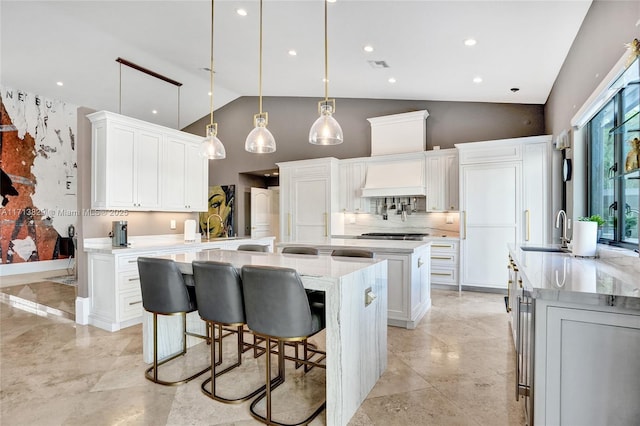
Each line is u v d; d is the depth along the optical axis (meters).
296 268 2.21
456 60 4.12
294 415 2.04
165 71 5.91
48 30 4.64
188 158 4.88
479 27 3.32
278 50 4.60
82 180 3.85
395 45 3.96
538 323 1.51
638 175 1.97
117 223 3.83
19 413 2.06
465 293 5.04
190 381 2.46
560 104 4.16
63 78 6.17
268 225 8.66
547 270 1.92
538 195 4.69
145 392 2.31
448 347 3.01
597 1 2.75
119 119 3.94
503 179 4.89
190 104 7.61
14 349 3.04
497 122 5.59
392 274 3.56
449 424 1.94
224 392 2.30
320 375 2.56
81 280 3.81
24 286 5.71
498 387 2.33
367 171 6.25
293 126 7.28
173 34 4.55
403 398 2.21
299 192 6.66
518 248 3.32
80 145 3.87
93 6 4.04
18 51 5.20
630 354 1.38
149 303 2.48
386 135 6.20
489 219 4.98
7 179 6.57
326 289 1.97
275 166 7.44
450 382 2.41
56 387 2.37
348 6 3.25
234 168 7.92
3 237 6.57
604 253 2.34
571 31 3.30
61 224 7.36
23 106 6.73
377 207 6.43
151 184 4.32
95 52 5.24
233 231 7.91
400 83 5.31
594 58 2.84
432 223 5.98
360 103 6.65
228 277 2.11
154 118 8.05
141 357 2.87
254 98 7.61
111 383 2.43
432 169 5.66
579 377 1.45
